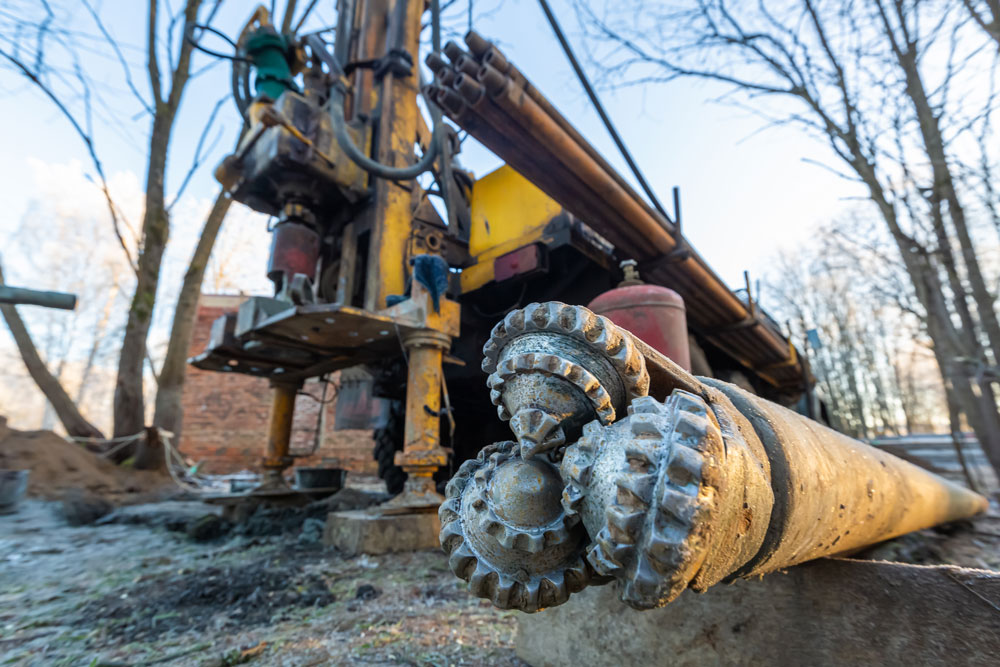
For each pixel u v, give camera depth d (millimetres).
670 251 4141
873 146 4668
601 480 688
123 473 8297
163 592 2590
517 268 4301
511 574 820
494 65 2854
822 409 7977
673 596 622
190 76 10570
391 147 4922
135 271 9844
